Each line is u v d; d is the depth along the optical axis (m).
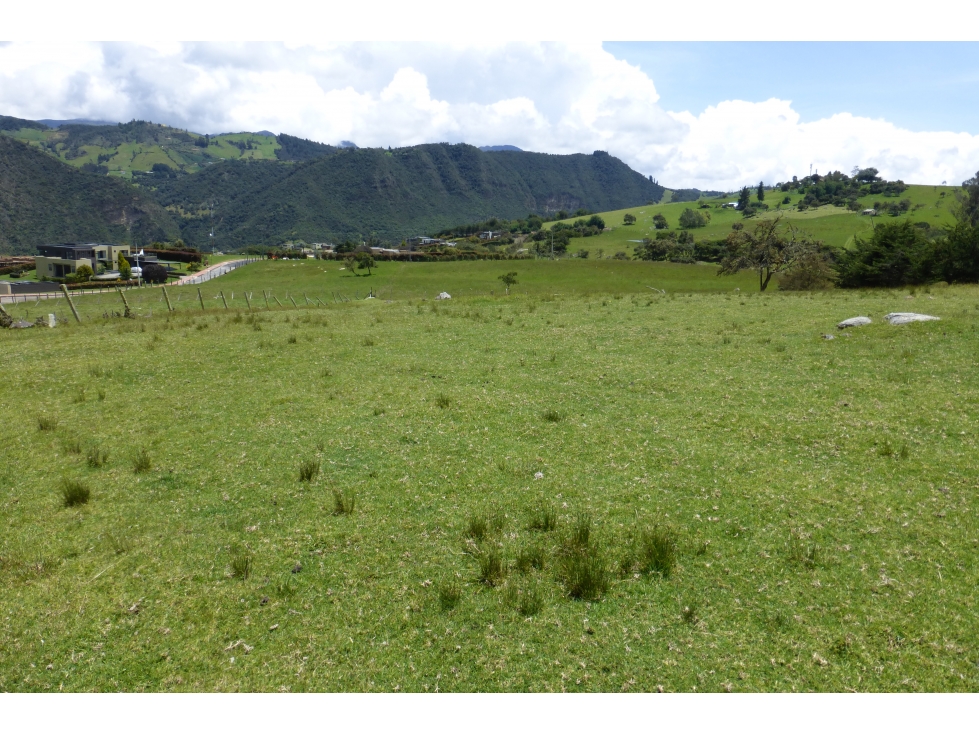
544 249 199.25
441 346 19.55
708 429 11.56
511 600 6.64
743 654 5.82
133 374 16.66
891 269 45.72
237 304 62.75
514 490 9.30
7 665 5.95
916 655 5.71
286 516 8.71
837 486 8.99
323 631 6.31
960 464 9.47
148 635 6.34
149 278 122.69
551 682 5.59
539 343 19.62
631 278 110.25
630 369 15.99
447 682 5.63
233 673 5.82
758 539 7.69
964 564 6.97
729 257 58.09
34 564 7.62
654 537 7.57
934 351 15.84
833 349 16.95
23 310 52.84
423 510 8.76
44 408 13.92
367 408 13.38
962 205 104.88
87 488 9.45
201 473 10.28
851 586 6.69
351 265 130.25
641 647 5.95
